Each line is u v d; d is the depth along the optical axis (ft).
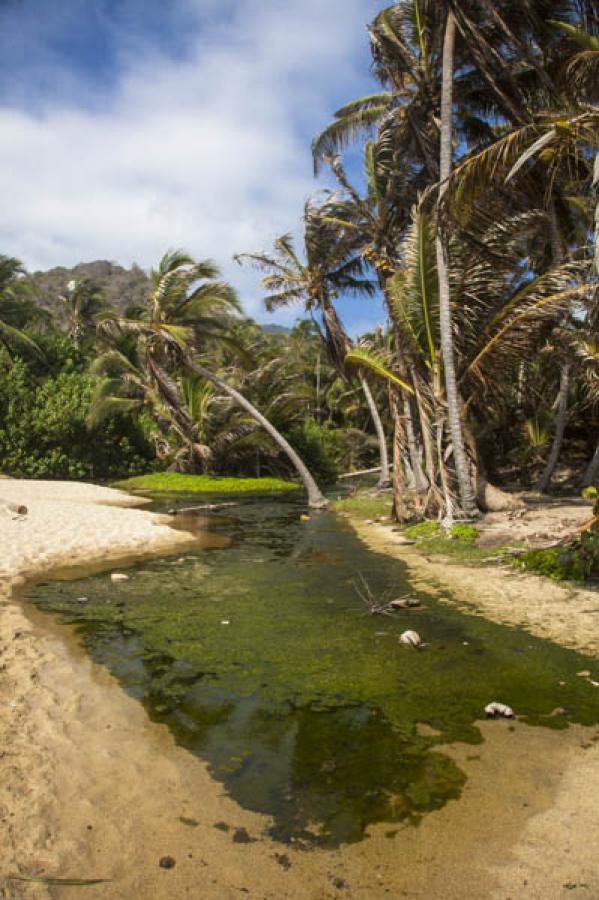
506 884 8.43
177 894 8.23
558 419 64.39
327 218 60.85
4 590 24.44
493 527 38.32
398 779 11.18
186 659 17.43
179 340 69.82
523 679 15.90
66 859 8.86
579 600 23.43
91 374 108.88
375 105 55.06
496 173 34.32
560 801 10.39
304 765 11.71
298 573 29.25
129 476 105.70
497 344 39.14
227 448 96.63
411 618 21.50
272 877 8.59
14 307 119.65
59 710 13.78
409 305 42.50
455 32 41.04
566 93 37.24
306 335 201.36
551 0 37.55
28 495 62.44
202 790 10.80
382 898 8.19
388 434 120.47
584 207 45.91
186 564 31.22
